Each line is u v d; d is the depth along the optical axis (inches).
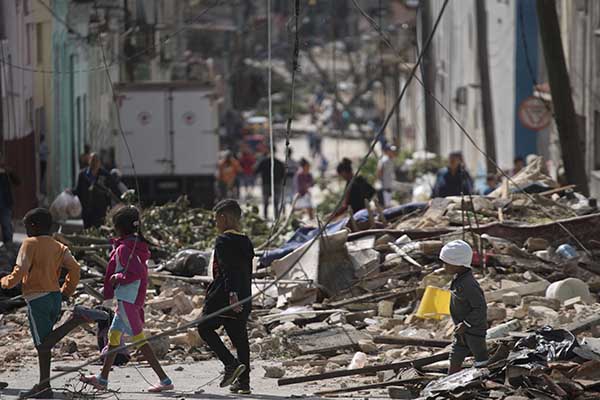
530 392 818.2
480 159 3688.5
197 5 4065.0
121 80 3368.6
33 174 2677.2
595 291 1286.9
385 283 1296.8
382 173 2605.8
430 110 4114.2
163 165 3009.4
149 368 1037.8
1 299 1279.5
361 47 6707.7
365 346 1075.3
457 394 823.7
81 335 1154.7
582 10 2667.3
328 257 1312.7
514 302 1213.1
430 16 4207.7
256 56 5344.5
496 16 3531.0
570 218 1413.6
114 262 892.0
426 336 1098.1
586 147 2647.6
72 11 2940.5
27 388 928.9
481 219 1475.1
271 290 1279.5
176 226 1676.9
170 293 1280.8
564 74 1994.3
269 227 1845.5
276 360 1076.5
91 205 1780.3
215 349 897.5
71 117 3014.3
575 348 871.7
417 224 1473.9
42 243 866.8
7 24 2458.2
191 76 4151.1
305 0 4375.0
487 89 2760.8
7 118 2444.6
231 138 6309.1
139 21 2851.9
